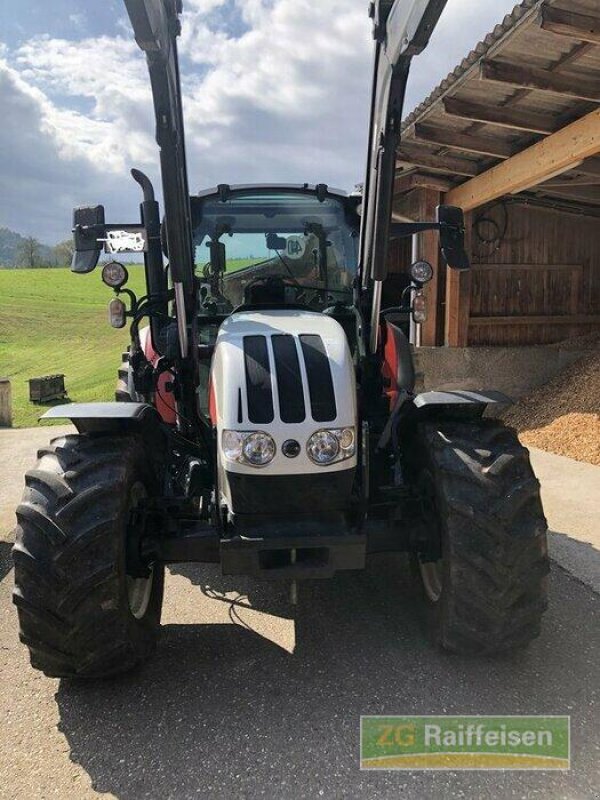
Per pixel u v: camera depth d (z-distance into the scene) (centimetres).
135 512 280
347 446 267
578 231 958
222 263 394
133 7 229
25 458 737
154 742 241
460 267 348
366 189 343
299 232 399
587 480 575
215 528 282
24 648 311
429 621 305
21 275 6003
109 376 1959
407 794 214
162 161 285
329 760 229
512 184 729
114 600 254
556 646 302
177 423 365
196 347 332
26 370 2297
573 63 547
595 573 383
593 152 607
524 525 265
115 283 375
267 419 262
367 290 357
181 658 298
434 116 668
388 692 268
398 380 387
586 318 970
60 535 248
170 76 291
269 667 289
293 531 265
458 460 275
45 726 252
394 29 280
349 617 335
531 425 786
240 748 236
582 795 213
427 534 291
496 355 920
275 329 296
